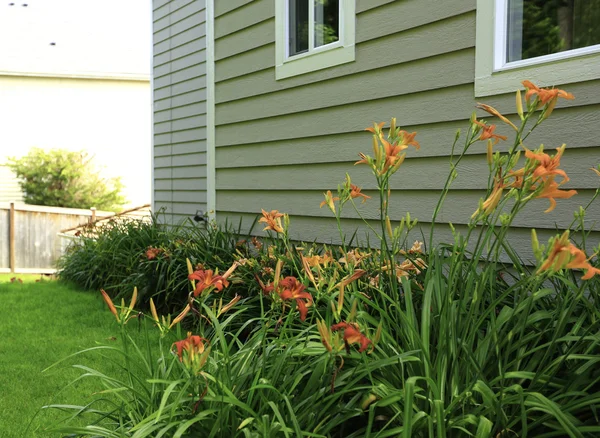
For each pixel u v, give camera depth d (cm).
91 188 1617
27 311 605
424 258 308
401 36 405
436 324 219
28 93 1886
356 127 446
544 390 205
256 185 561
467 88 364
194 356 181
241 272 427
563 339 201
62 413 320
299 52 508
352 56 445
